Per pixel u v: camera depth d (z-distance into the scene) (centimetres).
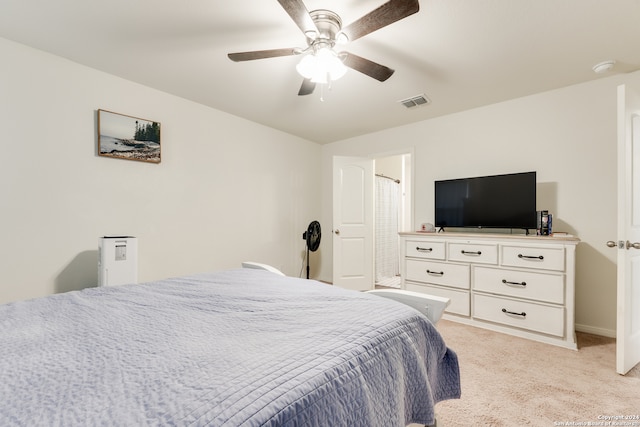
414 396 91
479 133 321
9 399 54
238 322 94
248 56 178
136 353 72
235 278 162
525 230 296
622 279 182
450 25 184
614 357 209
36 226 214
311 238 418
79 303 114
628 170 183
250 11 175
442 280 291
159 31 194
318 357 71
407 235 318
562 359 206
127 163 261
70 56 223
